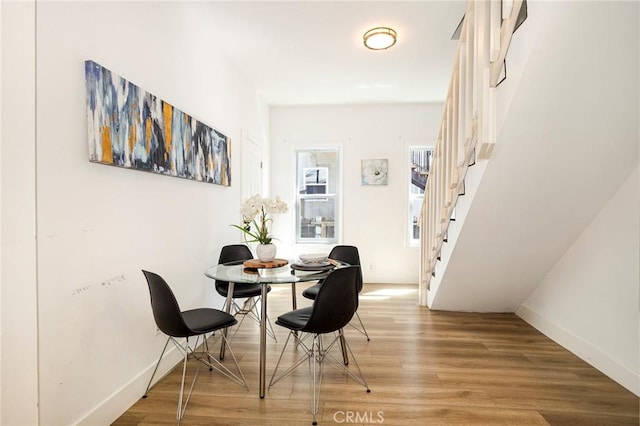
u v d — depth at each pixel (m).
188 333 1.76
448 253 2.92
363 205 5.09
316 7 2.59
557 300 2.82
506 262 2.86
